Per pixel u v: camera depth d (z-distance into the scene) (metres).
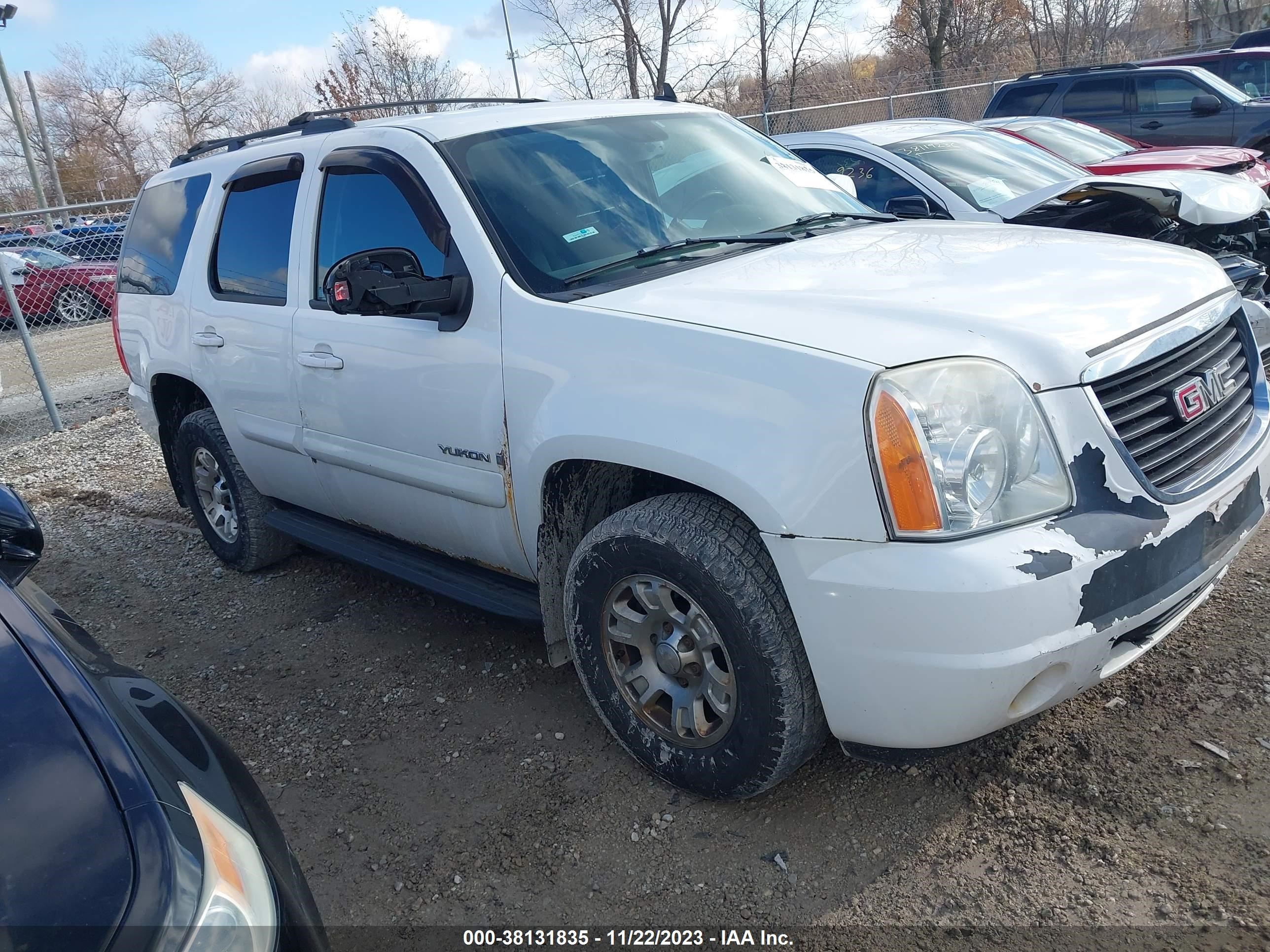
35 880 1.48
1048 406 2.33
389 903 2.65
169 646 4.39
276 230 4.09
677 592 2.65
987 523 2.23
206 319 4.47
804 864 2.57
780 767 2.58
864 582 2.25
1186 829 2.49
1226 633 3.30
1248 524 2.71
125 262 5.33
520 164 3.39
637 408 2.62
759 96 25.91
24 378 11.95
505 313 3.02
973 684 2.20
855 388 2.27
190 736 1.94
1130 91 11.56
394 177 3.45
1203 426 2.63
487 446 3.11
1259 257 5.48
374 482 3.72
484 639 4.03
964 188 6.05
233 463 4.73
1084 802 2.63
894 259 2.99
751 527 2.53
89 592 5.14
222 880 1.56
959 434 2.24
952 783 2.78
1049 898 2.35
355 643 4.16
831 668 2.38
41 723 1.77
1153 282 2.77
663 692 2.81
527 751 3.22
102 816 1.58
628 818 2.84
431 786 3.12
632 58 23.69
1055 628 2.20
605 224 3.28
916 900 2.41
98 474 7.39
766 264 3.04
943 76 21.69
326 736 3.48
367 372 3.50
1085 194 5.27
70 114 53.75
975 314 2.47
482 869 2.72
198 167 4.81
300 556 5.22
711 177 3.71
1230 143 10.80
